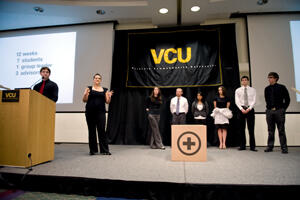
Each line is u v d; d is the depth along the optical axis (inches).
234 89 180.1
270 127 139.9
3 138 88.3
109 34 203.0
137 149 151.4
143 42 195.0
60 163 97.7
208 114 182.1
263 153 131.8
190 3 165.5
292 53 179.5
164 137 184.2
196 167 90.3
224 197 67.5
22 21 204.2
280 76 177.8
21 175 79.2
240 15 190.2
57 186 76.8
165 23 197.5
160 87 186.2
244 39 190.5
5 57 213.9
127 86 190.1
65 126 196.1
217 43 185.6
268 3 171.8
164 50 191.0
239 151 141.3
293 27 182.5
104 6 176.6
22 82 207.3
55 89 116.9
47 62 207.3
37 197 72.6
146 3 174.2
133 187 71.7
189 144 106.0
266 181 70.2
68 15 192.9
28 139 86.8
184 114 164.4
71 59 204.5
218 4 171.8
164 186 70.1
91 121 122.6
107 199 71.8
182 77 184.7
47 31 212.7
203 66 183.9
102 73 198.4
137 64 192.4
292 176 76.1
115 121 190.5
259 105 178.4
